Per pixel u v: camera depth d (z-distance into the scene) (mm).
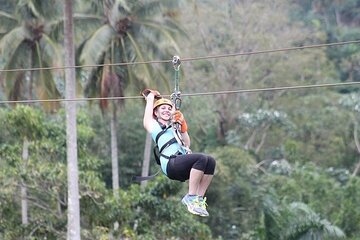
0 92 65625
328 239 48031
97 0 51625
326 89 93062
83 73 59375
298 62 91688
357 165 87875
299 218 48594
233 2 92062
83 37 54406
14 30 52938
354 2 118062
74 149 48094
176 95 18594
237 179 69188
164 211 49531
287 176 76688
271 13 91062
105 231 49125
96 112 77812
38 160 51688
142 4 53031
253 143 89688
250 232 57969
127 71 54000
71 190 47656
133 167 78750
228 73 88875
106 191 50062
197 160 16844
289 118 90250
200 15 88875
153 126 17672
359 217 56156
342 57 108000
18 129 51062
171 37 52812
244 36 88812
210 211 67500
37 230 50688
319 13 117125
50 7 51250
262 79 90688
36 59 54281
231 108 88812
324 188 64125
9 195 50281
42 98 54938
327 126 89250
